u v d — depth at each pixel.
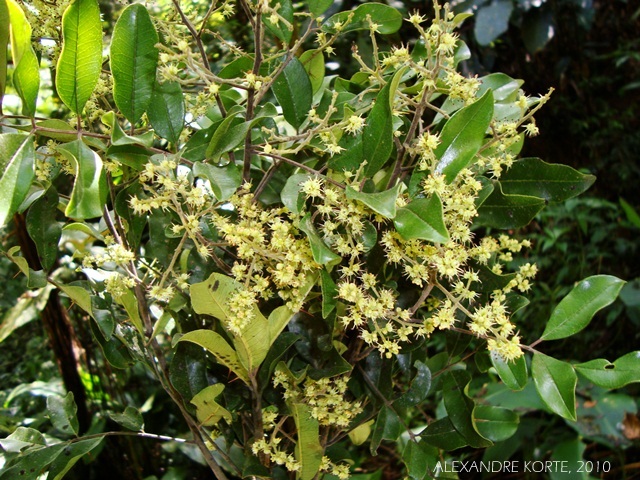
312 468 0.40
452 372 0.46
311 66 0.47
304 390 0.41
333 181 0.36
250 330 0.36
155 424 0.81
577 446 0.81
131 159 0.37
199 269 0.43
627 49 1.38
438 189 0.34
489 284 0.44
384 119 0.36
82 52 0.33
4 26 0.34
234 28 0.82
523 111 0.41
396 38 0.85
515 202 0.43
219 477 0.45
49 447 0.43
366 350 0.44
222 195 0.34
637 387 1.02
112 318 0.42
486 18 0.91
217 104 0.43
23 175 0.32
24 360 0.99
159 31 0.43
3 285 0.95
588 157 1.43
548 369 0.38
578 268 1.19
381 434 0.42
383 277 0.42
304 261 0.36
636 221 1.13
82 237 0.64
